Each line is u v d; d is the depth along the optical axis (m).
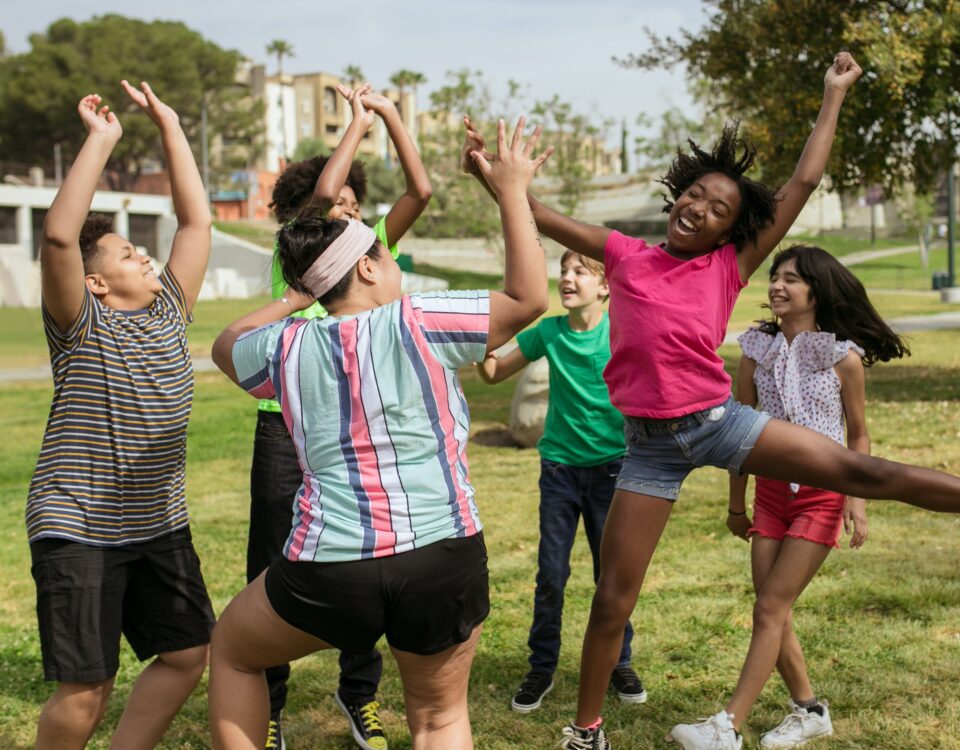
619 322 3.10
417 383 2.52
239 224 71.62
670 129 48.53
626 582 3.17
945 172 14.83
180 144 3.50
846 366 3.67
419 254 58.06
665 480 3.09
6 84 69.25
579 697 3.38
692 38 14.73
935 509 2.87
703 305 2.99
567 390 4.17
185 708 4.27
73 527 3.01
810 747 3.63
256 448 3.82
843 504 3.56
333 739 3.95
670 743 3.74
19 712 4.24
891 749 3.61
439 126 45.38
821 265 3.69
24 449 11.41
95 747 3.90
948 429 9.49
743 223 3.09
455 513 2.55
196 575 3.29
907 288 39.56
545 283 2.62
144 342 3.15
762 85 13.96
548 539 4.18
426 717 2.72
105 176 67.56
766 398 3.79
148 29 71.81
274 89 97.69
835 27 12.66
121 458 3.07
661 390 2.99
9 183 52.72
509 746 3.78
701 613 5.01
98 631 3.03
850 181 14.02
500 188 2.66
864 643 4.52
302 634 2.60
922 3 12.35
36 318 33.56
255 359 2.65
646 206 61.00
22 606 5.78
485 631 4.97
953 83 12.76
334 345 2.55
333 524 2.47
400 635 2.55
